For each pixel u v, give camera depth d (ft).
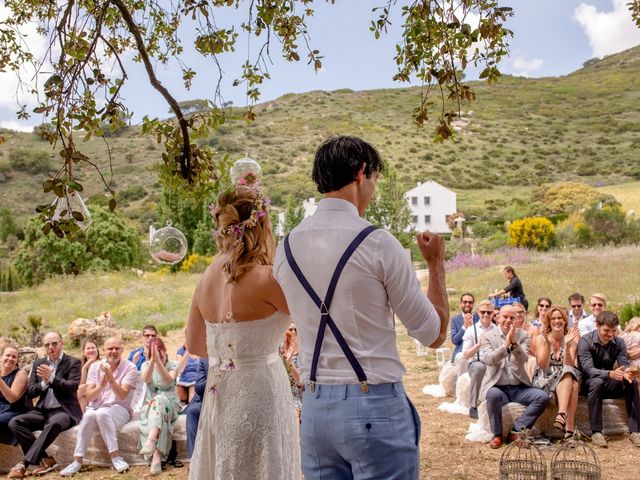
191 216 130.72
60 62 11.93
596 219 122.42
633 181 334.85
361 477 7.80
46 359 23.65
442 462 21.52
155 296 83.61
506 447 22.79
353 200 8.41
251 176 10.44
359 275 7.85
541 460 18.72
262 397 9.94
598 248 115.65
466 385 27.76
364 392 7.79
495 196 322.14
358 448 7.73
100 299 82.58
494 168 381.60
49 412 23.15
